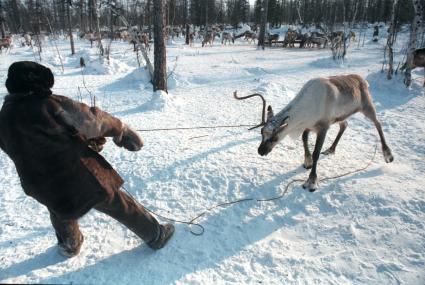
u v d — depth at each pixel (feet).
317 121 14.44
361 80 16.19
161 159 16.92
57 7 132.36
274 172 15.39
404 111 25.44
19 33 143.84
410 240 11.14
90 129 8.30
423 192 13.43
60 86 38.34
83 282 9.75
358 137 20.15
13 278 9.83
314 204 13.33
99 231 11.91
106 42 103.86
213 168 15.75
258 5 167.02
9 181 15.72
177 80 37.11
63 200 8.52
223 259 10.84
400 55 59.21
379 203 12.85
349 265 10.46
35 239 11.53
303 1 148.66
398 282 9.79
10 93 8.00
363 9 127.24
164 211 13.10
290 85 34.73
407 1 93.15
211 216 12.81
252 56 64.39
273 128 13.51
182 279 9.98
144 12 67.46
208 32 99.09
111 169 9.28
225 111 26.05
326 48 83.51
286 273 10.27
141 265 10.44
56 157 8.14
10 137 7.88
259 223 12.50
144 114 25.88
